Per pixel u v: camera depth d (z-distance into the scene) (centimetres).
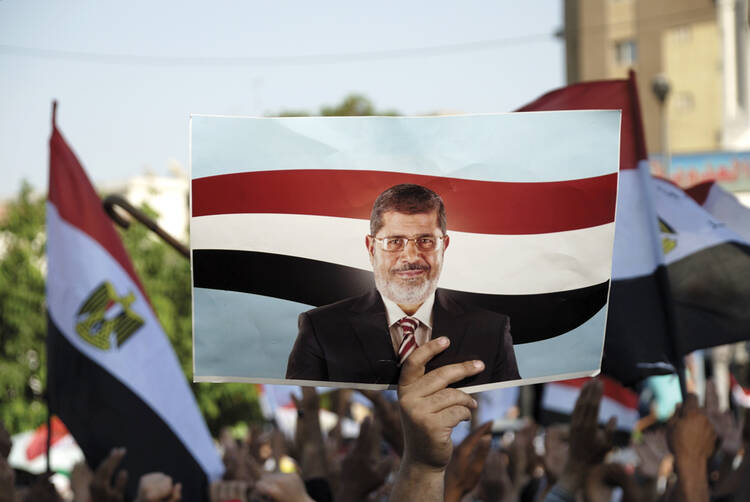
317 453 377
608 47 3794
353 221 249
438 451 226
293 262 249
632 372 392
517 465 467
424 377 230
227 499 307
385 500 398
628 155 409
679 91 3681
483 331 248
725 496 331
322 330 248
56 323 480
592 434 329
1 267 1778
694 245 428
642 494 356
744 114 3147
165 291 1867
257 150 248
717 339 422
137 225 1883
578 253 253
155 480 281
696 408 316
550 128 253
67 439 1166
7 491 290
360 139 250
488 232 251
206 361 248
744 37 3134
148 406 469
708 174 2128
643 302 396
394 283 248
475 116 252
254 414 1870
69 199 489
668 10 3675
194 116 248
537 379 251
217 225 248
